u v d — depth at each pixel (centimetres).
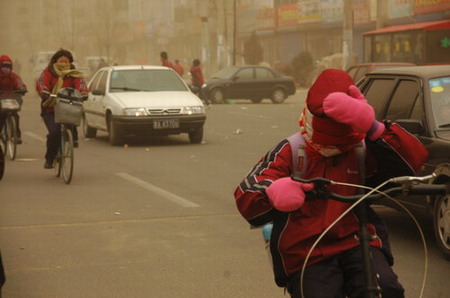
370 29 5491
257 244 877
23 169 1512
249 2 7388
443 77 886
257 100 4097
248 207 406
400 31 3609
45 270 770
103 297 682
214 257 819
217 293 692
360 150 416
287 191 379
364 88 1018
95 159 1669
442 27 3462
